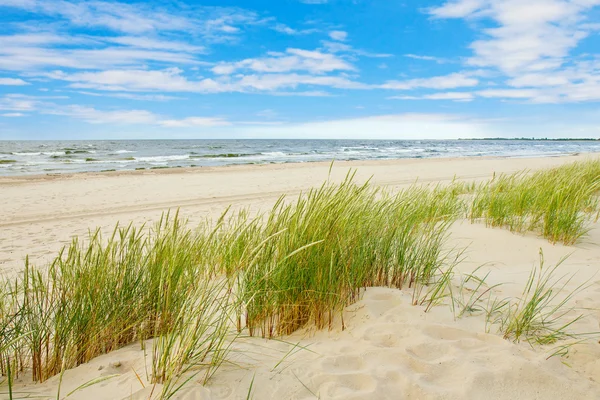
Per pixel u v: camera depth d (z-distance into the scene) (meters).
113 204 10.08
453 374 2.09
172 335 2.01
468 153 44.97
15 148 50.72
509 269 4.26
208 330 2.60
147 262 2.75
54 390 1.97
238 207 9.39
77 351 2.27
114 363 2.19
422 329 2.53
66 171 20.00
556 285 3.55
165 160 29.56
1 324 2.25
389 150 52.47
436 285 3.42
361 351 2.31
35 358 2.14
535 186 6.84
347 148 59.12
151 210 9.20
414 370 2.13
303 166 22.45
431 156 37.56
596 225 5.90
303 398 1.87
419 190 6.78
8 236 6.72
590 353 2.24
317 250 2.68
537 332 2.55
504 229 5.78
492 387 1.96
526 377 2.03
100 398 1.84
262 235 3.13
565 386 1.97
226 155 36.94
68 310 2.36
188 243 3.12
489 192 7.39
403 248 3.47
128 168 22.09
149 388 1.87
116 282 2.54
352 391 1.93
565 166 10.98
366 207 3.58
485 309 2.91
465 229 5.86
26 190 12.49
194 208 9.36
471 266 4.42
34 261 5.15
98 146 60.38
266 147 62.31
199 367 2.07
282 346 2.40
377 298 3.04
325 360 2.21
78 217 8.43
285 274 2.58
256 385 1.95
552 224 5.35
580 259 4.53
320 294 2.64
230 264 3.47
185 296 2.52
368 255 3.29
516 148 67.06
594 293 3.27
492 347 2.34
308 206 2.89
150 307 2.59
